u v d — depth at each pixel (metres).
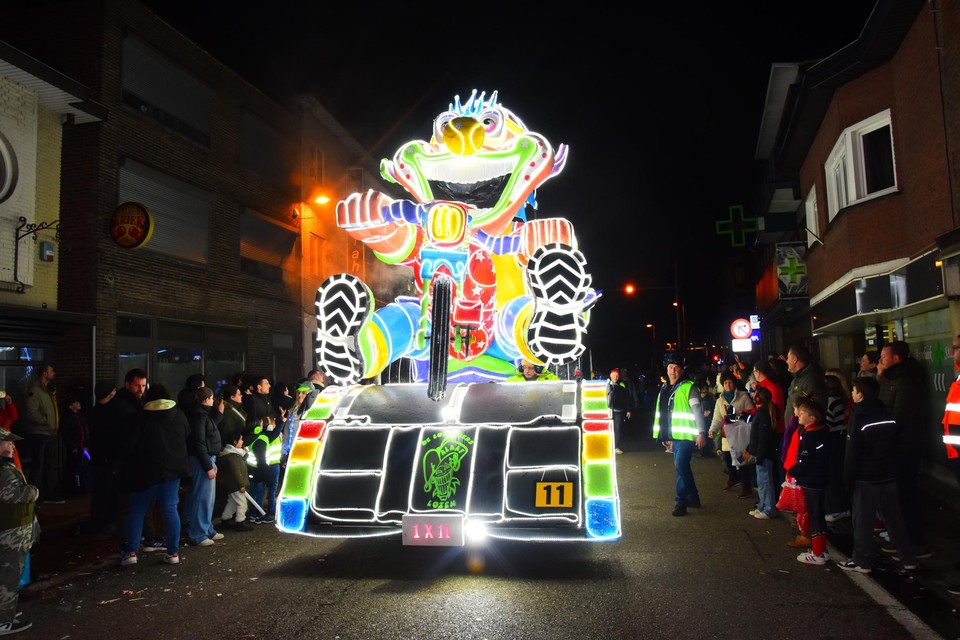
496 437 5.84
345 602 5.23
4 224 10.92
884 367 6.54
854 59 10.71
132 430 6.47
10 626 4.81
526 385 6.48
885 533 7.11
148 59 14.64
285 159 20.53
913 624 4.63
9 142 11.00
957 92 8.20
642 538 7.13
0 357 10.83
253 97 18.86
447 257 6.75
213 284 16.80
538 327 6.43
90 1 13.38
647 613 4.88
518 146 7.12
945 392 9.33
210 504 7.31
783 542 6.94
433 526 5.43
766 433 8.11
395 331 6.84
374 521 5.66
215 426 7.24
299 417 9.21
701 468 12.65
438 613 4.93
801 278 18.45
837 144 11.77
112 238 12.91
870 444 5.83
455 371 7.05
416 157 7.25
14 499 4.87
